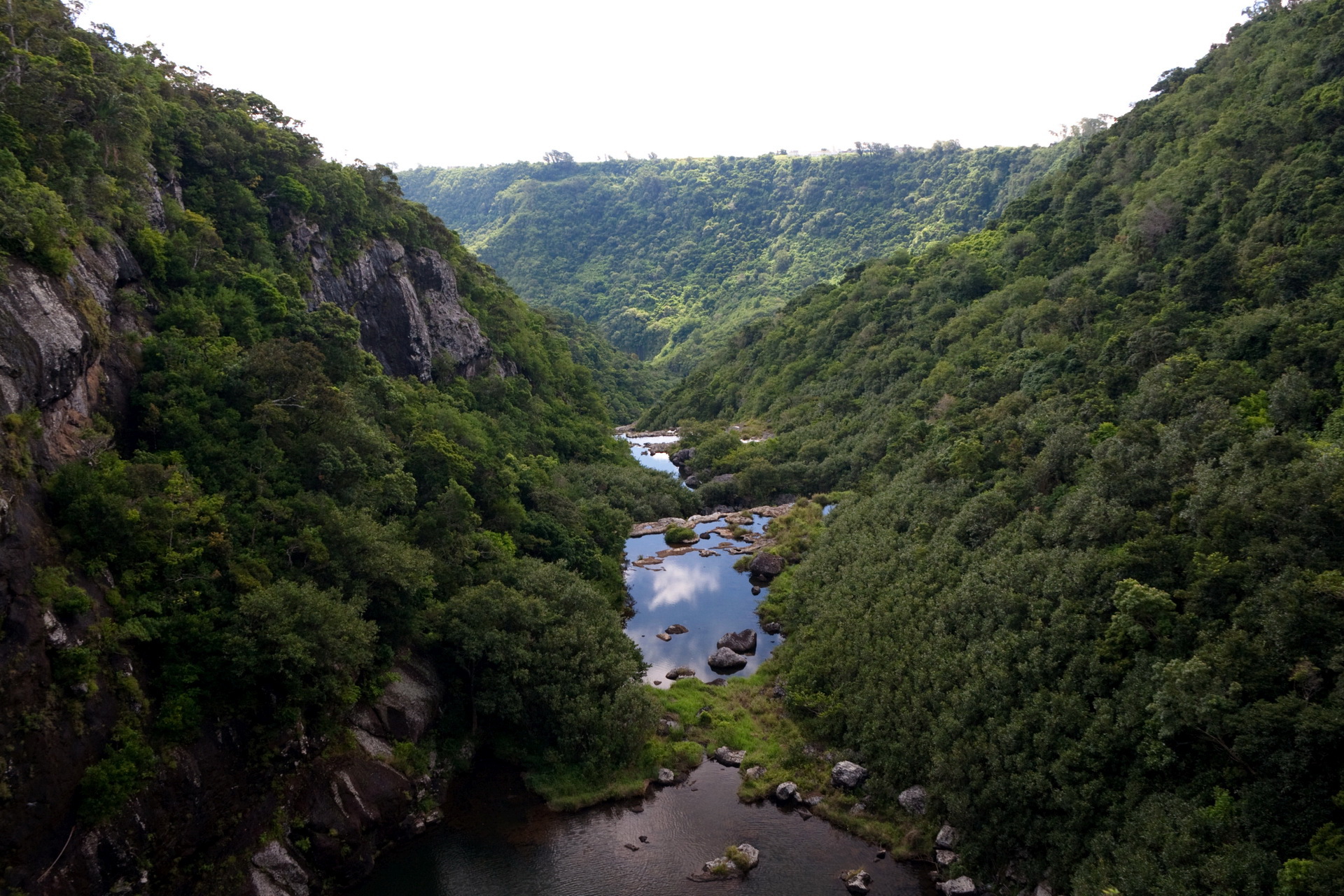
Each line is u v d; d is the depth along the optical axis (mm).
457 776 42125
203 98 65375
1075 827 31484
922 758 38562
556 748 42875
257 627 33875
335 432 46500
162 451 39281
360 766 37062
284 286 56344
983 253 119062
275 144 66125
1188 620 32219
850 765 41188
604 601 51469
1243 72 89000
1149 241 76438
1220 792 28062
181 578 33688
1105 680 34031
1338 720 25297
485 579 49969
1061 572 39750
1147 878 27297
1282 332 47375
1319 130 64750
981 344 92125
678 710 48281
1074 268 88312
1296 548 31094
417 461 54969
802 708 47062
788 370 139375
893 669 43281
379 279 74812
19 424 29703
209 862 31062
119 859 28312
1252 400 44281
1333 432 38750
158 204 49812
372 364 60188
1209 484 37000
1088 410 55375
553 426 98125
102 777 27828
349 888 34531
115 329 40969
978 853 34000
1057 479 50906
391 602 41625
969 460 59344
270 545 38406
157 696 31578
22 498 29062
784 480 100438
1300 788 26312
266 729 34125
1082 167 109375
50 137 41094
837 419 110312
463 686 44906
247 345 48594
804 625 55781
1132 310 66000
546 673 43812
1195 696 28875
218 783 32250
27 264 33250
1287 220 59094
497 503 59969
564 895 34062
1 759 25281
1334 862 23625
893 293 129250
